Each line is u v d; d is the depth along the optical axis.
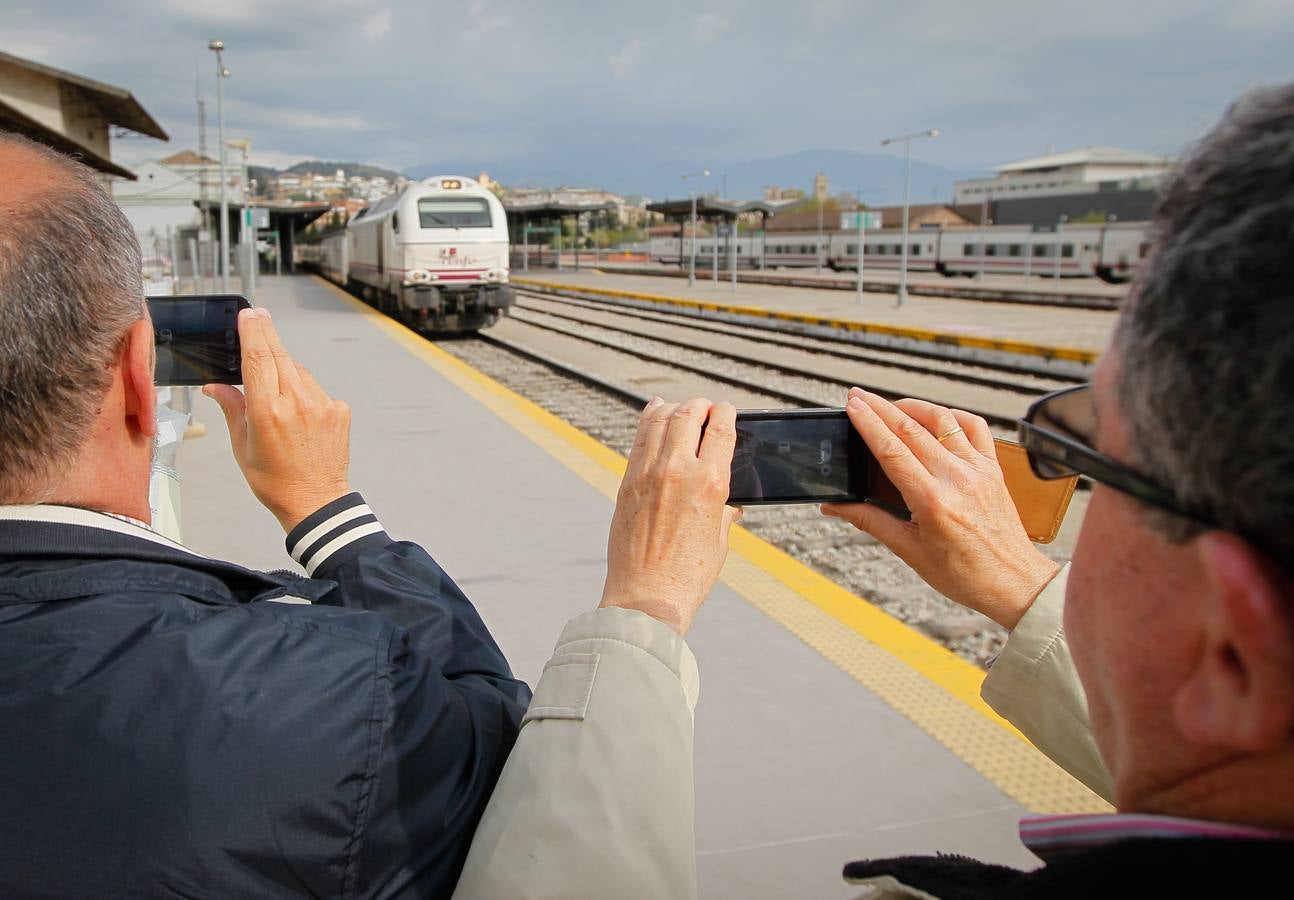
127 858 0.83
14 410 0.92
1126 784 0.68
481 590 4.25
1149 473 0.58
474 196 19.80
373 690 0.92
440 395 9.33
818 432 1.18
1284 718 0.54
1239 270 0.50
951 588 1.17
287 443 1.24
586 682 0.95
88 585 0.91
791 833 2.54
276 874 0.86
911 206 67.56
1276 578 0.52
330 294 26.91
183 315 1.43
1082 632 0.69
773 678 3.38
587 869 0.86
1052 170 93.75
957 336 17.44
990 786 2.74
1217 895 0.55
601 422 9.93
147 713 0.85
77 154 1.04
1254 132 0.54
